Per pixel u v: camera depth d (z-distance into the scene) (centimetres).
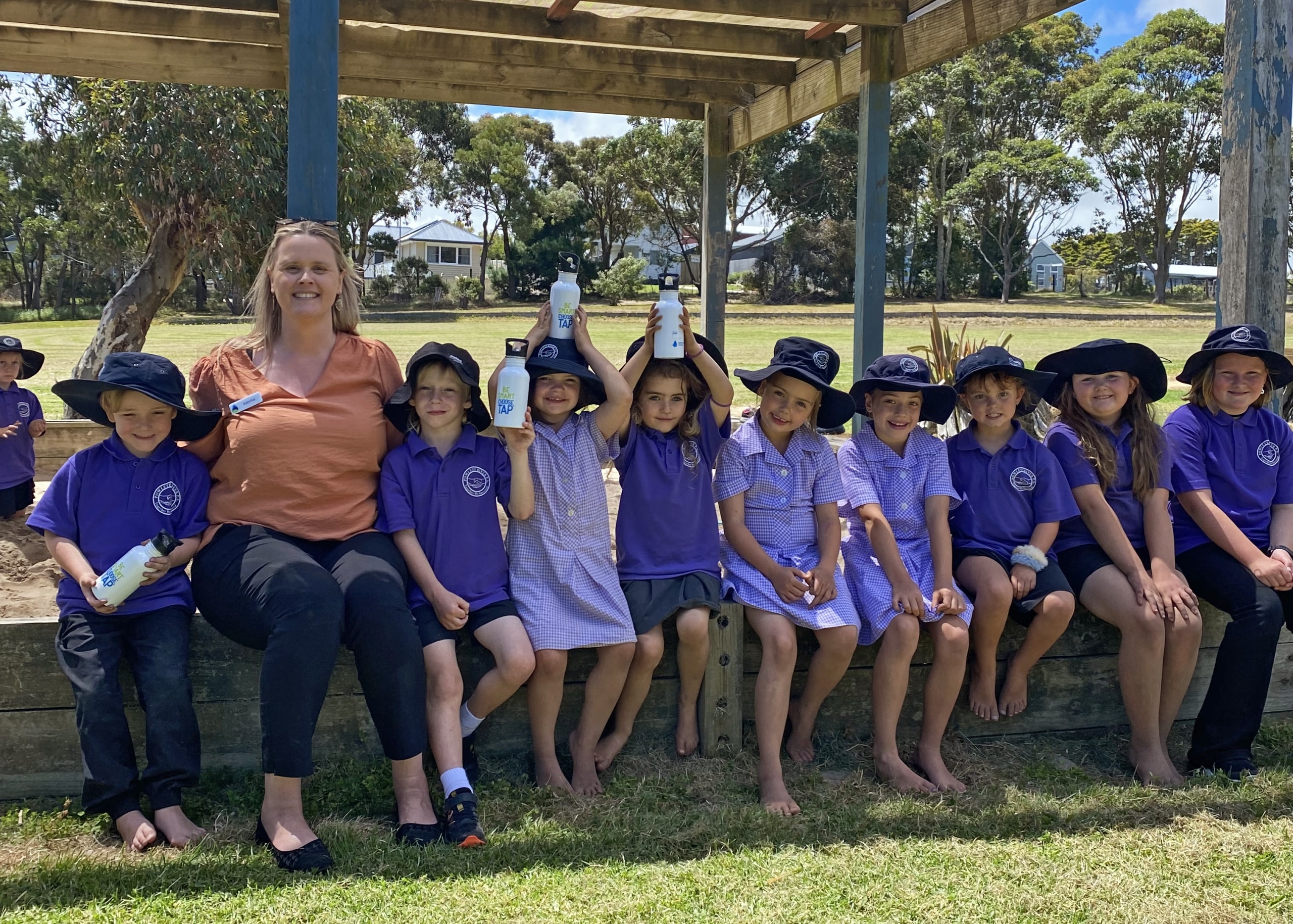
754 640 327
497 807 280
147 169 838
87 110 860
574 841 259
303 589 258
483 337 2673
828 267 4500
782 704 299
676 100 722
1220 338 344
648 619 301
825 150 4438
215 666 287
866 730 334
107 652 267
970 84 4653
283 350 296
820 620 303
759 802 289
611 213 5534
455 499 293
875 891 239
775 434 323
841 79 571
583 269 5256
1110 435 341
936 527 324
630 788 295
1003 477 334
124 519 279
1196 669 353
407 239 6738
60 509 278
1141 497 336
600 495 304
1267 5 354
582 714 303
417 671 265
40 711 279
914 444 335
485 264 5506
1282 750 333
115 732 260
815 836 268
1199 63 4509
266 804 253
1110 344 330
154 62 589
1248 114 357
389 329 3069
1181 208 4647
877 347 546
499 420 281
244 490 282
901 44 523
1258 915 232
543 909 227
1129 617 317
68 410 798
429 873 242
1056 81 4897
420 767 268
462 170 5134
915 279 4938
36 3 509
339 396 291
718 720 317
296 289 285
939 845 264
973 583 322
